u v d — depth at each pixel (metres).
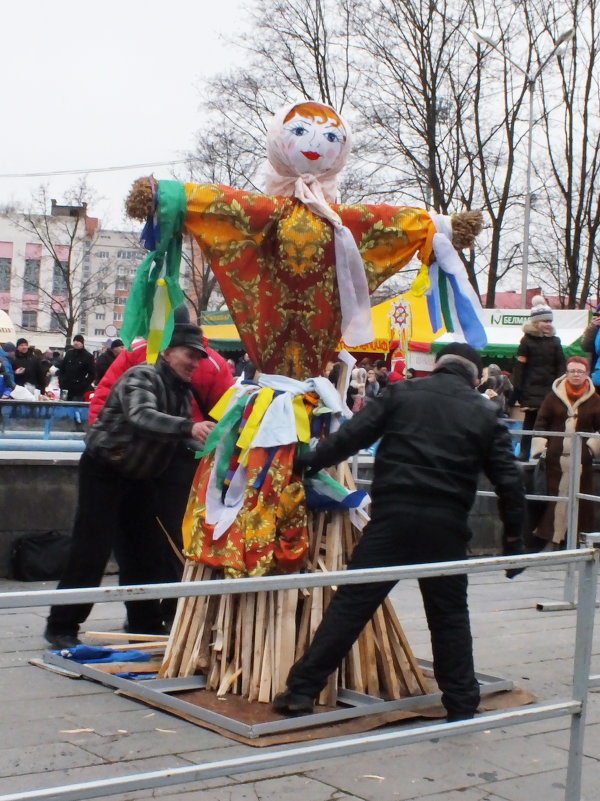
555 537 8.76
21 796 2.49
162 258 4.73
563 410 8.77
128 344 4.66
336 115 4.77
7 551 7.80
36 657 5.34
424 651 5.82
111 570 8.21
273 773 3.86
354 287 4.67
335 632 4.30
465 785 3.83
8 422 9.31
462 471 4.34
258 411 4.57
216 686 4.64
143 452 5.25
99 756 3.91
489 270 28.95
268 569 4.51
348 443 4.43
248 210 4.57
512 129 28.09
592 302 29.91
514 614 7.12
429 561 4.30
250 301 4.66
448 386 4.46
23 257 71.56
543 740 4.39
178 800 3.57
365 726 4.31
